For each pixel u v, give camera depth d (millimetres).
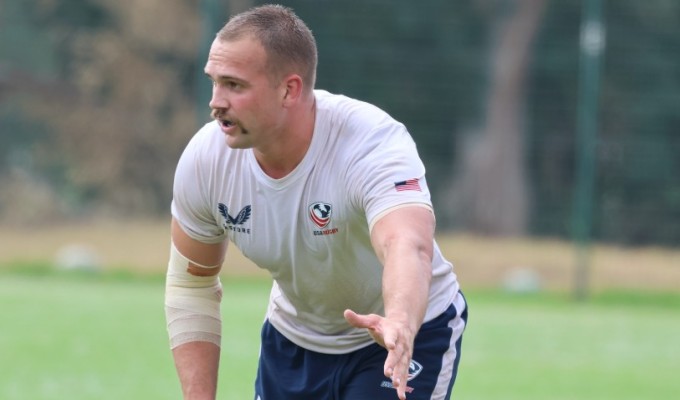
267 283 56156
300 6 58656
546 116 60562
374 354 14758
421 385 14391
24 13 60844
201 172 13891
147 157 62594
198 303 14977
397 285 11766
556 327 45812
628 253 58750
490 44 59844
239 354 34656
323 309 14633
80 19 61812
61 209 61281
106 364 32656
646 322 48812
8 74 60531
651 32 60781
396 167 12930
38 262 58500
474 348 39125
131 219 61969
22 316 42406
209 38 54469
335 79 58812
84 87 61938
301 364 15203
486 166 60125
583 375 33812
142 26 62969
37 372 30984
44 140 61312
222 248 14805
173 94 63188
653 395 30422
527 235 59938
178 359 14969
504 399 29078
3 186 60656
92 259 58094
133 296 49906
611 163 59781
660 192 59562
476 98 59812
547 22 60812
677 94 60344
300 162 13273
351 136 13273
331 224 13445
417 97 59469
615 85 60750
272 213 13633
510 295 56562
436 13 59406
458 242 59781
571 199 59719
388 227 12508
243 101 12633
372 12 58688
